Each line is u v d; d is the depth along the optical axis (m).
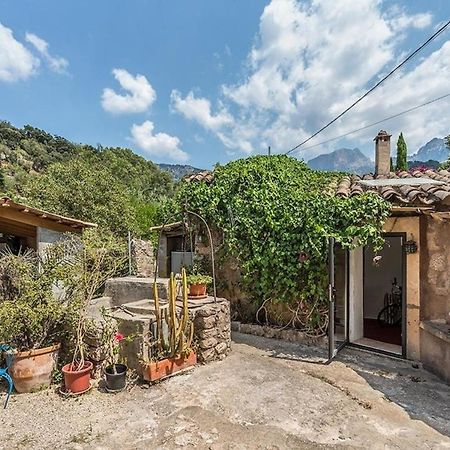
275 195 7.62
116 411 4.10
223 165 9.44
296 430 3.67
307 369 5.43
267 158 9.76
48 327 4.86
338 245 6.70
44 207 15.14
